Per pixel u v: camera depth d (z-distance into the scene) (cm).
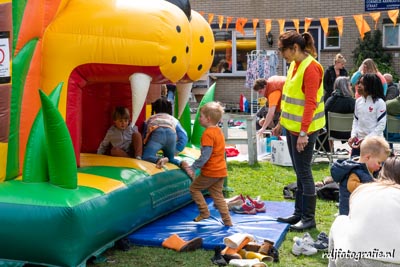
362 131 694
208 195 747
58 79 540
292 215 629
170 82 584
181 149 696
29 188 484
